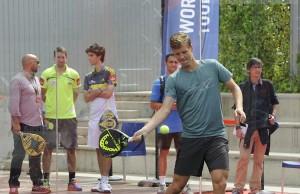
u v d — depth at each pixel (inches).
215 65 355.3
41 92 512.7
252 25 749.3
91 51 514.3
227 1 757.9
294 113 660.7
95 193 516.4
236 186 504.1
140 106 652.1
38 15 544.7
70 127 526.6
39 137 502.9
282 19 746.2
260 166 509.0
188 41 353.1
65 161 545.6
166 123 505.7
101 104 513.0
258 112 500.4
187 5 558.9
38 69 541.6
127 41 624.1
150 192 527.8
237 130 500.1
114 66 619.5
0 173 518.3
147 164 612.7
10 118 508.4
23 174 515.8
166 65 504.7
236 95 355.9
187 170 357.1
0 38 525.0
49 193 513.0
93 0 584.7
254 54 745.6
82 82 581.6
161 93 497.7
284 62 740.0
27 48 536.7
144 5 633.0
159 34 641.0
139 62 639.1
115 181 589.0
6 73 522.6
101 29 596.1
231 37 753.0
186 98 353.1
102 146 330.0
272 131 510.3
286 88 721.6
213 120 351.9
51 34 552.1
